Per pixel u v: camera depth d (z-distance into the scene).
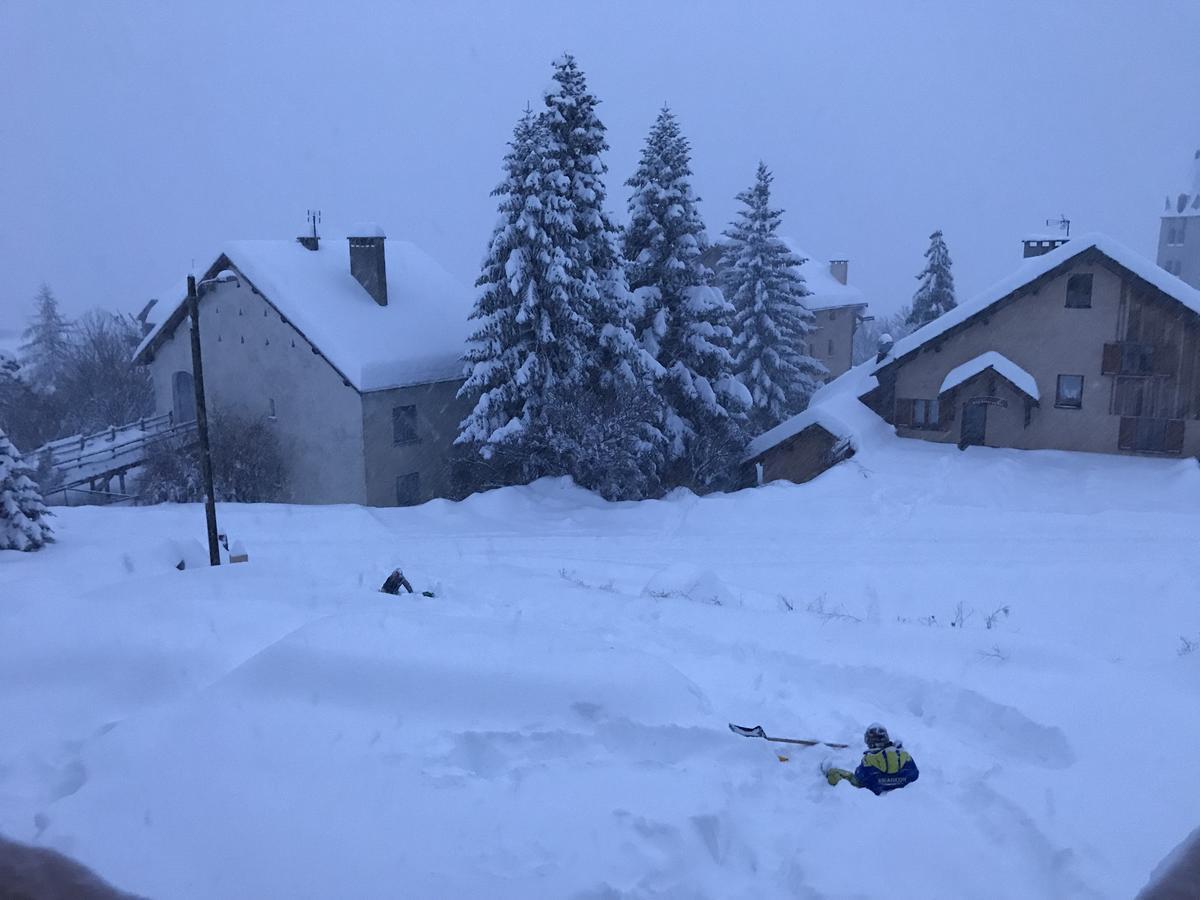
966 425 34.47
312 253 36.06
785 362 43.50
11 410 45.38
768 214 42.69
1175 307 30.92
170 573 12.70
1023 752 7.84
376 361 31.50
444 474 35.03
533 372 28.98
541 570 17.70
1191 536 20.45
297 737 6.99
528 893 5.14
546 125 28.81
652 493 31.72
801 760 7.38
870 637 10.91
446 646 8.31
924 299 55.78
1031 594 15.71
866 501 25.61
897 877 5.30
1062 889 5.19
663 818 5.89
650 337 32.53
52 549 20.02
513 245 28.97
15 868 5.33
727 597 14.69
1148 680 8.91
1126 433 32.19
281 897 5.12
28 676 8.46
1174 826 5.88
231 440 32.28
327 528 23.70
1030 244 41.25
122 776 6.44
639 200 33.22
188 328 36.50
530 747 7.12
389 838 5.70
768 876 5.50
